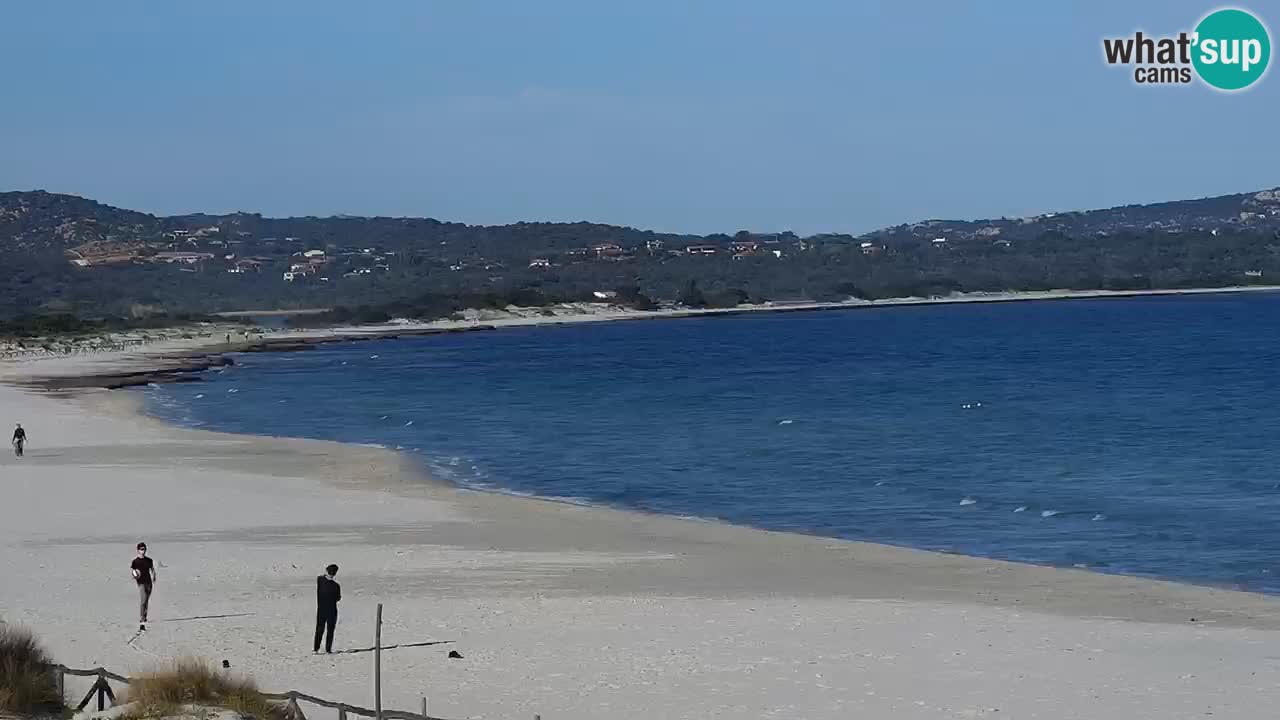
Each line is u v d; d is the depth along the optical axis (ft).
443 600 93.91
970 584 101.65
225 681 62.69
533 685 71.05
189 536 121.08
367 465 176.96
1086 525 133.90
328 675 73.05
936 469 179.01
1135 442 208.54
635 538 122.62
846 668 74.54
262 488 153.07
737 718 65.05
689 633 83.25
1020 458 189.88
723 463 186.60
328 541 119.03
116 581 99.60
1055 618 88.84
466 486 161.58
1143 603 94.48
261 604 91.91
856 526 134.72
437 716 65.05
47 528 125.08
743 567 108.17
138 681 62.03
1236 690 70.28
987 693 69.56
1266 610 92.22
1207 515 139.33
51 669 63.67
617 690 70.03
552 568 106.83
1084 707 67.05
